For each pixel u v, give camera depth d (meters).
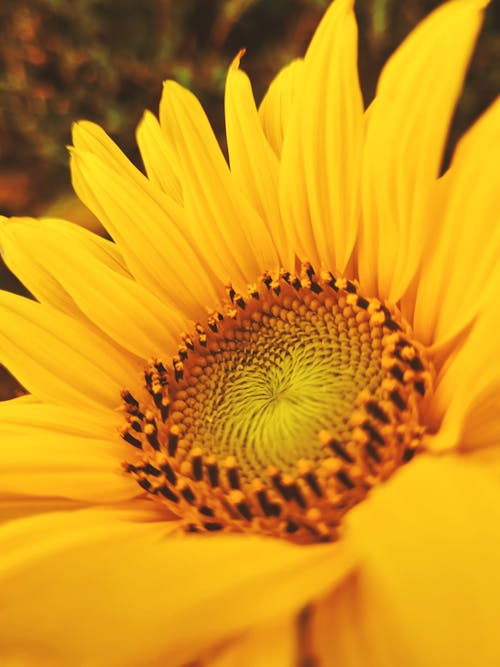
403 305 0.19
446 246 0.18
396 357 0.18
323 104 0.19
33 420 0.20
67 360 0.21
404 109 0.17
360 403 0.18
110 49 0.35
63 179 0.38
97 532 0.17
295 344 0.20
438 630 0.12
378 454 0.17
